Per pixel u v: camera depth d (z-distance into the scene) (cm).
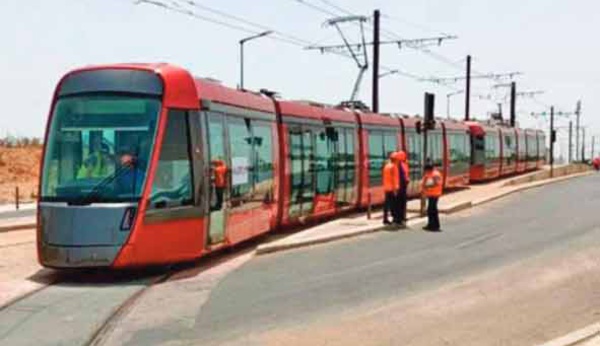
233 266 1482
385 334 936
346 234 1955
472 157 4453
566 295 1197
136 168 1334
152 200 1338
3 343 889
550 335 945
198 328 958
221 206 1546
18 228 2339
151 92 1372
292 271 1406
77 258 1305
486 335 941
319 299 1141
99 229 1305
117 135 1352
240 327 962
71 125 1366
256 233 1797
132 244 1310
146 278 1338
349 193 2533
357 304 1106
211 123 1516
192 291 1209
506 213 2723
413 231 2116
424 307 1093
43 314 1045
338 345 881
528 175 5328
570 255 1620
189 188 1414
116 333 935
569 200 3375
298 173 2094
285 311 1055
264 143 1852
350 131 2552
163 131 1365
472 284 1277
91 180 1333
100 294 1190
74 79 1391
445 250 1705
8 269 1448
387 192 2188
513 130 5541
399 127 3041
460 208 2850
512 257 1594
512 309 1091
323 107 2362
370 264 1491
